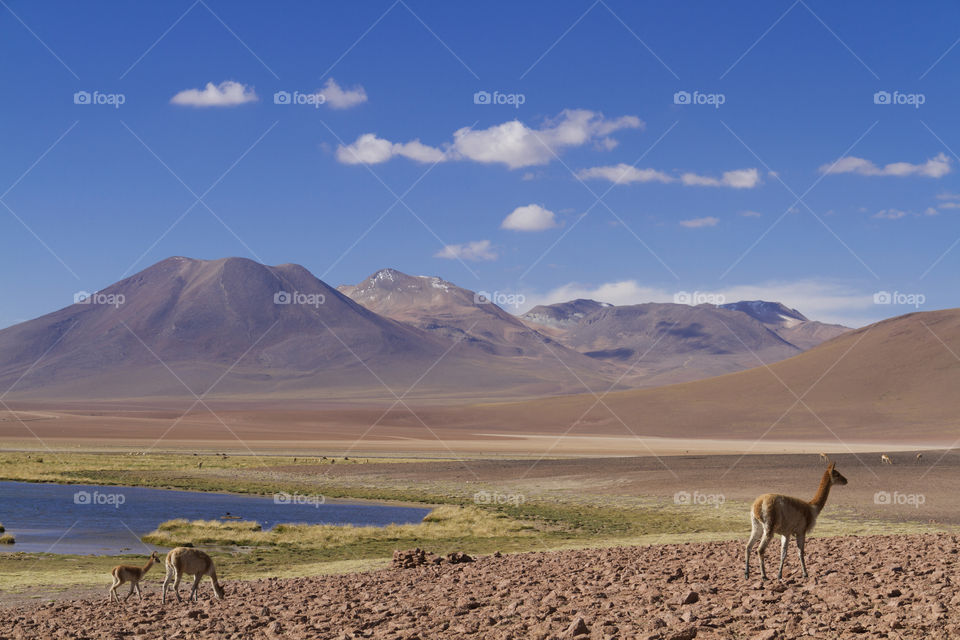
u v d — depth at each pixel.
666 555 25.91
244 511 60.06
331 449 147.38
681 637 11.73
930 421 167.25
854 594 14.23
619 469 85.50
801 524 16.64
